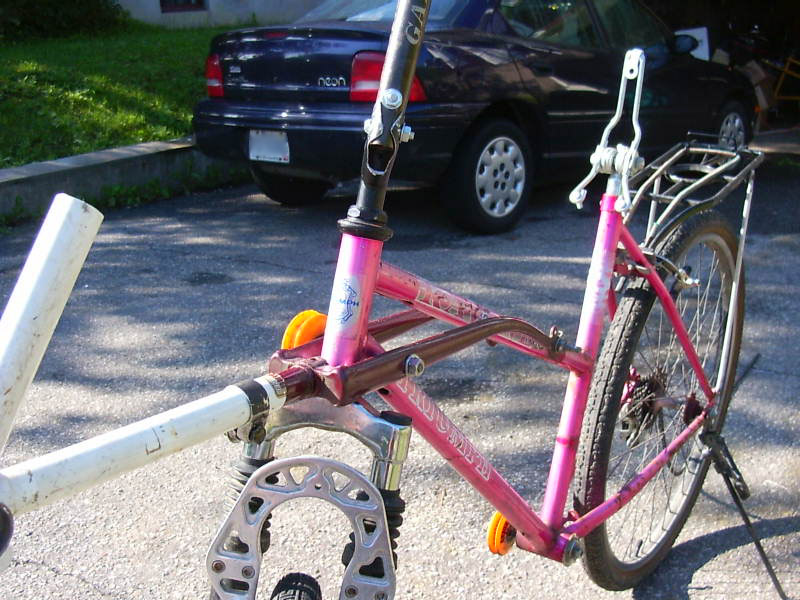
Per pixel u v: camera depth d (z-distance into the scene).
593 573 2.07
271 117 5.10
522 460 2.88
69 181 6.00
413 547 2.43
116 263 4.87
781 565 2.35
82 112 7.27
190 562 2.38
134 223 5.74
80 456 0.96
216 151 5.55
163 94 8.02
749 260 4.96
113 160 6.21
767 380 3.44
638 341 2.02
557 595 2.24
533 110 5.48
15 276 4.68
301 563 2.37
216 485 2.73
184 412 1.07
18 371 0.95
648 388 2.21
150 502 2.64
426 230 5.48
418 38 1.23
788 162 7.90
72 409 3.23
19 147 6.46
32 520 2.54
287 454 2.89
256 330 3.93
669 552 2.41
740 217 5.88
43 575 2.32
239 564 1.25
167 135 7.13
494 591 2.25
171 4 13.71
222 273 4.70
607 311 2.22
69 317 4.08
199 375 3.50
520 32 5.43
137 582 2.30
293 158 5.09
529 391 3.35
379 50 4.79
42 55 8.99
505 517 1.76
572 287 4.48
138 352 3.70
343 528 2.52
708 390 2.36
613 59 5.93
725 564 2.36
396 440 1.28
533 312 4.14
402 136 1.28
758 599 2.22
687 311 2.54
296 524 2.53
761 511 2.59
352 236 1.31
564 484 1.91
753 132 7.85
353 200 6.36
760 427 3.08
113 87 7.93
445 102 4.96
